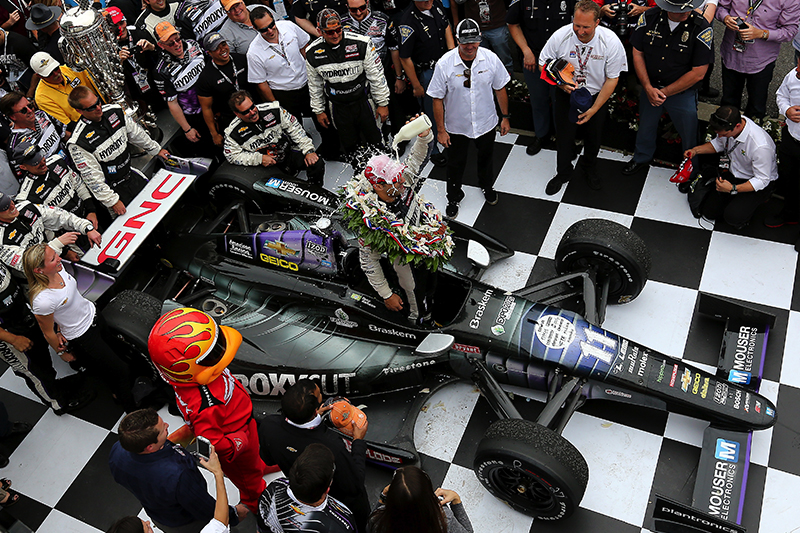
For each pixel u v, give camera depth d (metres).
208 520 3.11
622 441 3.85
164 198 4.61
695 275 4.65
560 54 4.80
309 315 4.12
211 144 5.79
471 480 3.80
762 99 5.18
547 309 3.83
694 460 3.71
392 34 5.70
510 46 6.66
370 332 3.99
